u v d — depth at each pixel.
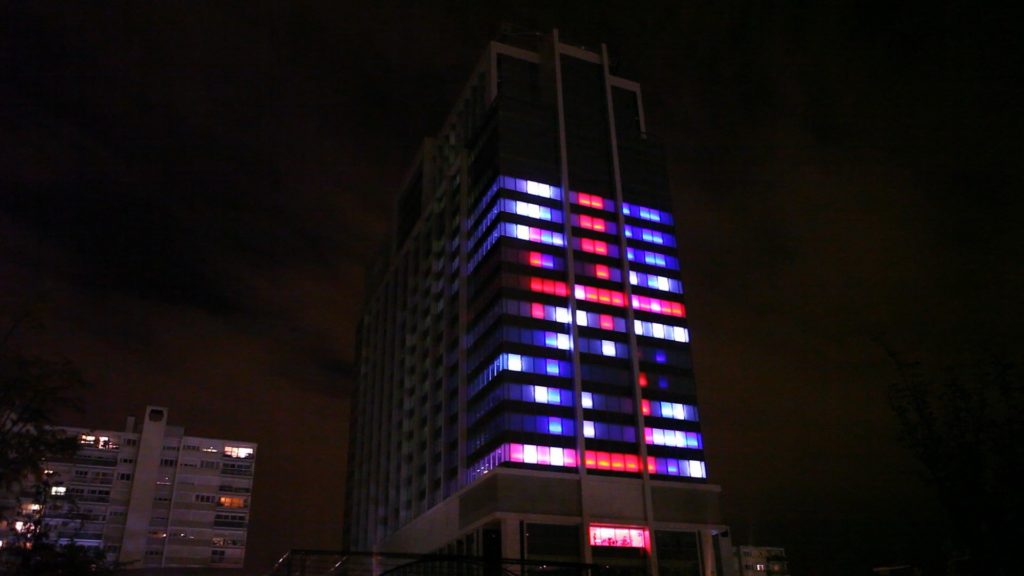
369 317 178.75
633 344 109.19
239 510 170.50
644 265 116.25
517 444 97.62
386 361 156.00
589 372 105.19
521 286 107.12
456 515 104.56
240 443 176.88
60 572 38.44
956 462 20.44
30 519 39.16
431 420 123.62
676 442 106.31
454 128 143.75
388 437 149.25
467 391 112.25
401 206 167.88
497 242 110.00
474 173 124.25
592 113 125.06
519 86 126.25
